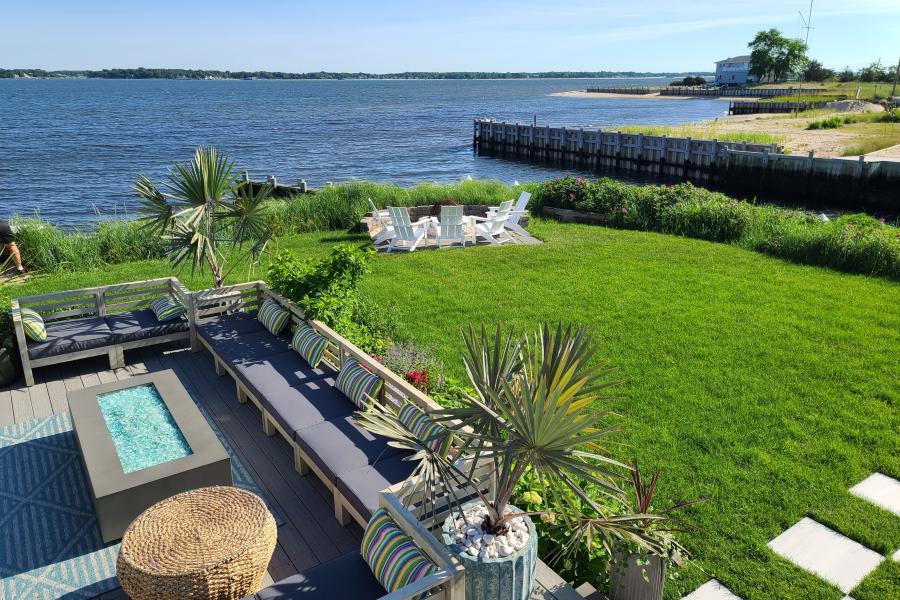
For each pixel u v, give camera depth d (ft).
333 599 11.55
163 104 358.23
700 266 41.96
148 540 12.46
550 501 14.75
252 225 28.37
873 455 20.07
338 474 15.61
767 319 31.86
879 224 45.09
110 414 18.66
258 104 365.20
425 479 12.32
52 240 42.52
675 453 20.17
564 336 10.72
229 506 13.58
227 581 11.85
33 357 23.67
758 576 15.12
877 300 34.86
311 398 19.66
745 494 18.15
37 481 18.06
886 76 271.90
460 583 10.82
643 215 54.39
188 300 26.40
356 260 26.18
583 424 9.39
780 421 22.13
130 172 113.70
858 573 15.24
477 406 11.17
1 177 107.65
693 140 104.37
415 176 114.21
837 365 26.58
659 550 11.58
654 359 27.22
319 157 138.41
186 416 18.16
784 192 88.17
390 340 27.53
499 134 150.30
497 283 38.11
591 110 289.94
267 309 25.88
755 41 337.31
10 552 15.24
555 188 59.72
